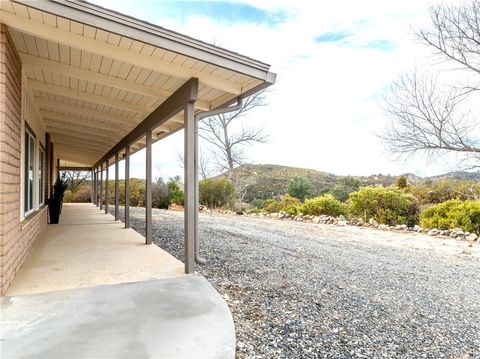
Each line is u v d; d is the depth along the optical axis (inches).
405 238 333.1
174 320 100.3
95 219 395.9
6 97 119.8
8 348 81.0
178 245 249.3
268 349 95.2
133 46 134.7
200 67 151.0
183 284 137.6
